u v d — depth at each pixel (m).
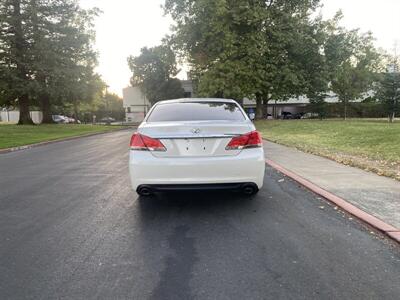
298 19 35.12
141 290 3.41
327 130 21.25
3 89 36.78
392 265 3.87
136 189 5.71
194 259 4.07
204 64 35.09
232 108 6.66
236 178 5.58
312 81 36.50
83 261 4.06
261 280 3.57
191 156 5.59
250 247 4.38
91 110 79.88
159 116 6.40
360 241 4.53
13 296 3.33
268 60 34.03
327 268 3.81
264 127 29.09
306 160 10.69
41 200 6.76
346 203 5.93
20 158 13.79
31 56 36.22
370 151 11.74
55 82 37.50
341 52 37.66
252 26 32.97
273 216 5.55
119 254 4.24
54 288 3.47
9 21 35.38
